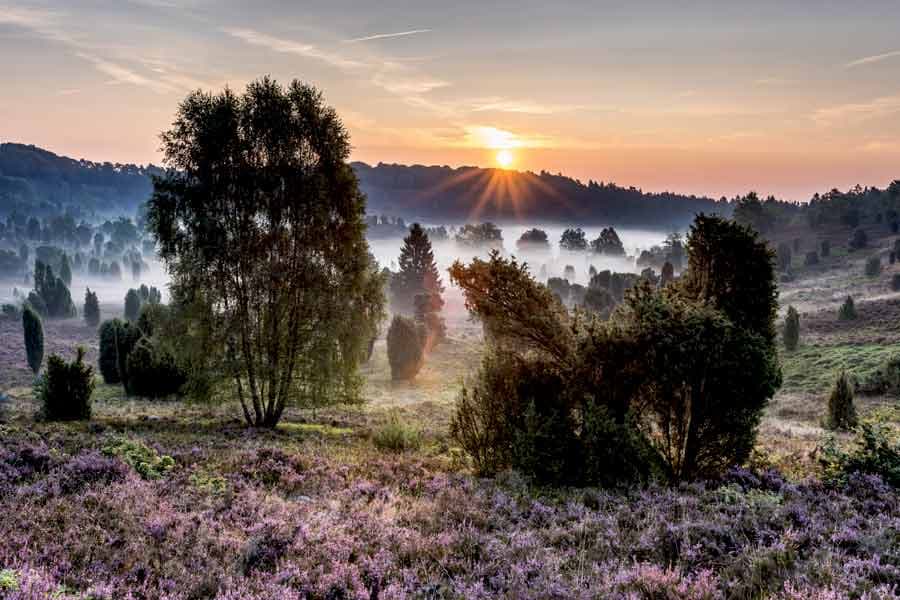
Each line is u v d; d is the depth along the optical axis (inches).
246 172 921.5
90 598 204.7
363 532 312.3
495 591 238.2
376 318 1038.4
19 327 5019.7
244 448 580.7
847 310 3378.4
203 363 947.3
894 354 2242.9
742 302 528.4
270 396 967.6
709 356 445.7
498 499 397.4
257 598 211.5
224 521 319.0
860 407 1672.0
